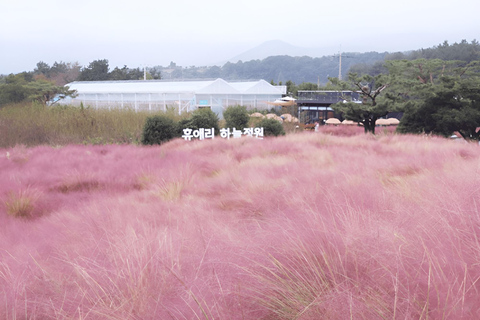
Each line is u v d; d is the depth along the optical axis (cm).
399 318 170
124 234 352
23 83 4375
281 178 627
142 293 221
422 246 218
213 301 207
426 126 2469
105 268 267
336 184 494
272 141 1336
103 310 213
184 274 242
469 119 2238
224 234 330
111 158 1064
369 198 394
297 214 365
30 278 270
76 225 436
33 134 1719
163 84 4116
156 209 509
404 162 746
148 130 1558
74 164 966
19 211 568
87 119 1912
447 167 612
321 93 4072
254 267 240
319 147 1220
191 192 652
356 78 2636
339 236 253
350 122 3619
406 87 2756
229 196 561
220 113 3612
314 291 206
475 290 175
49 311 229
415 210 306
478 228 240
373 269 210
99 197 629
